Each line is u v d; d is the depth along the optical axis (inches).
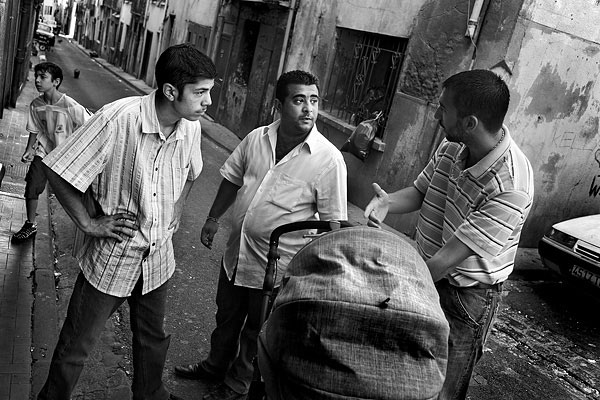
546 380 179.5
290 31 445.1
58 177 90.0
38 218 214.5
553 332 219.6
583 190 322.3
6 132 334.0
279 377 65.9
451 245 92.7
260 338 71.2
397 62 326.0
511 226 90.5
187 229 246.7
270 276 90.7
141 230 97.6
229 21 584.1
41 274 170.4
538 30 261.9
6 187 237.1
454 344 100.1
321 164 110.8
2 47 318.7
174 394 127.2
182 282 192.1
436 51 291.0
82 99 617.9
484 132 90.4
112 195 96.1
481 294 99.0
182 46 90.0
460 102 90.0
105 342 146.5
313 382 60.4
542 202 309.7
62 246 198.8
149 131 92.7
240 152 122.7
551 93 280.4
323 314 60.1
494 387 168.6
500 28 258.4
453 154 103.2
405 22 315.9
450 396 102.9
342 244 69.9
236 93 548.7
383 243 69.7
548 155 296.8
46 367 127.1
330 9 396.2
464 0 275.3
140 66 956.6
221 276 124.0
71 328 98.7
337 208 110.5
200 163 108.8
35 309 150.5
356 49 365.4
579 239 244.8
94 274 97.7
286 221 112.7
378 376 58.7
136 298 104.7
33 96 486.0
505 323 219.3
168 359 143.9
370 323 59.6
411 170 300.0
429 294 65.1
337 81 390.3
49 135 183.2
